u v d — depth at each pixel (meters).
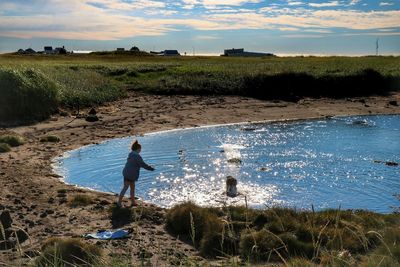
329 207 15.41
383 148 25.53
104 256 9.09
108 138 27.91
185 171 20.25
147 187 17.75
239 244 10.22
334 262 7.21
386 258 7.46
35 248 9.89
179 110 38.56
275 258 9.47
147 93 46.84
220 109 39.72
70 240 9.59
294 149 25.19
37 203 14.88
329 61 82.81
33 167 20.36
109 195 16.34
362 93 50.47
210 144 26.50
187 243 11.25
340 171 20.38
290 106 42.69
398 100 47.12
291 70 54.69
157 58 108.44
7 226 11.31
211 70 59.06
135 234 11.62
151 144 26.28
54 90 35.81
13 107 31.77
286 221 11.48
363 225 11.63
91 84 44.66
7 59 81.31
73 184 18.06
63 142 26.38
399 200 16.31
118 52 128.50
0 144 23.86
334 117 38.34
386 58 95.50
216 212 13.05
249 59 102.12
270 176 19.47
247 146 26.05
